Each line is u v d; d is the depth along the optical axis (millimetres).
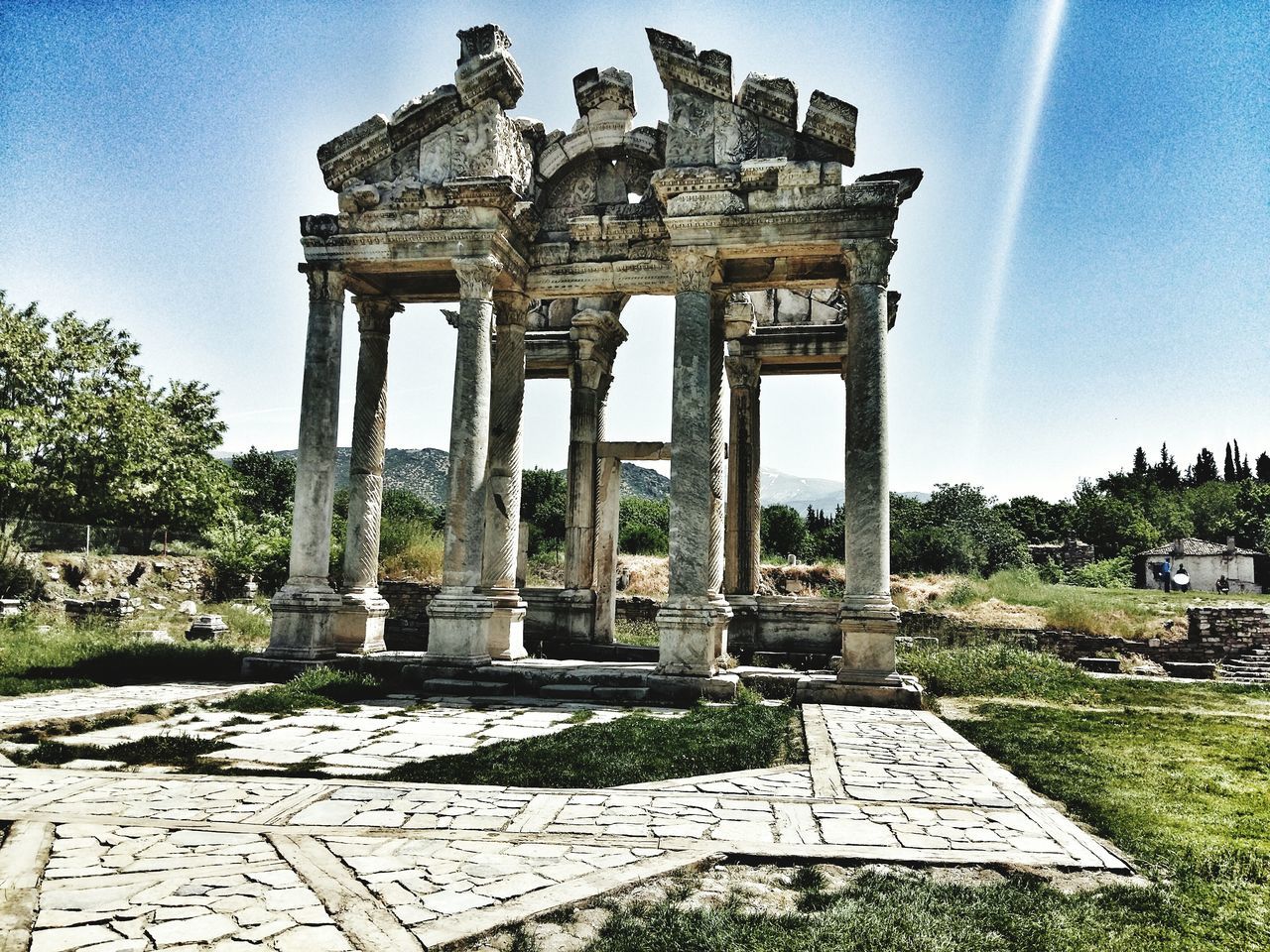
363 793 7988
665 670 14828
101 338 36375
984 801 7949
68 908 5035
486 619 16078
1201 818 7496
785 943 4730
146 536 33219
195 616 26891
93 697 13039
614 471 21328
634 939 4770
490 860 6078
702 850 6359
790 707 13805
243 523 38469
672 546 15281
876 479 14719
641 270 17516
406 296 18734
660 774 8891
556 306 22547
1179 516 75250
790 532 52281
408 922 4895
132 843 6359
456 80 16625
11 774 8617
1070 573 46656
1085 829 7309
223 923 4824
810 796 8086
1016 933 4926
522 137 17859
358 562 17891
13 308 34031
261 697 13211
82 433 32125
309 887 5461
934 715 13266
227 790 8023
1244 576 53312
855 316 15055
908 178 15234
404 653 17547
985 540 47531
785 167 15305
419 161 17141
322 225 17188
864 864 6238
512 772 8820
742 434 21891
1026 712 14188
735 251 15672
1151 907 5375
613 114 17719
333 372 17156
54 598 26484
